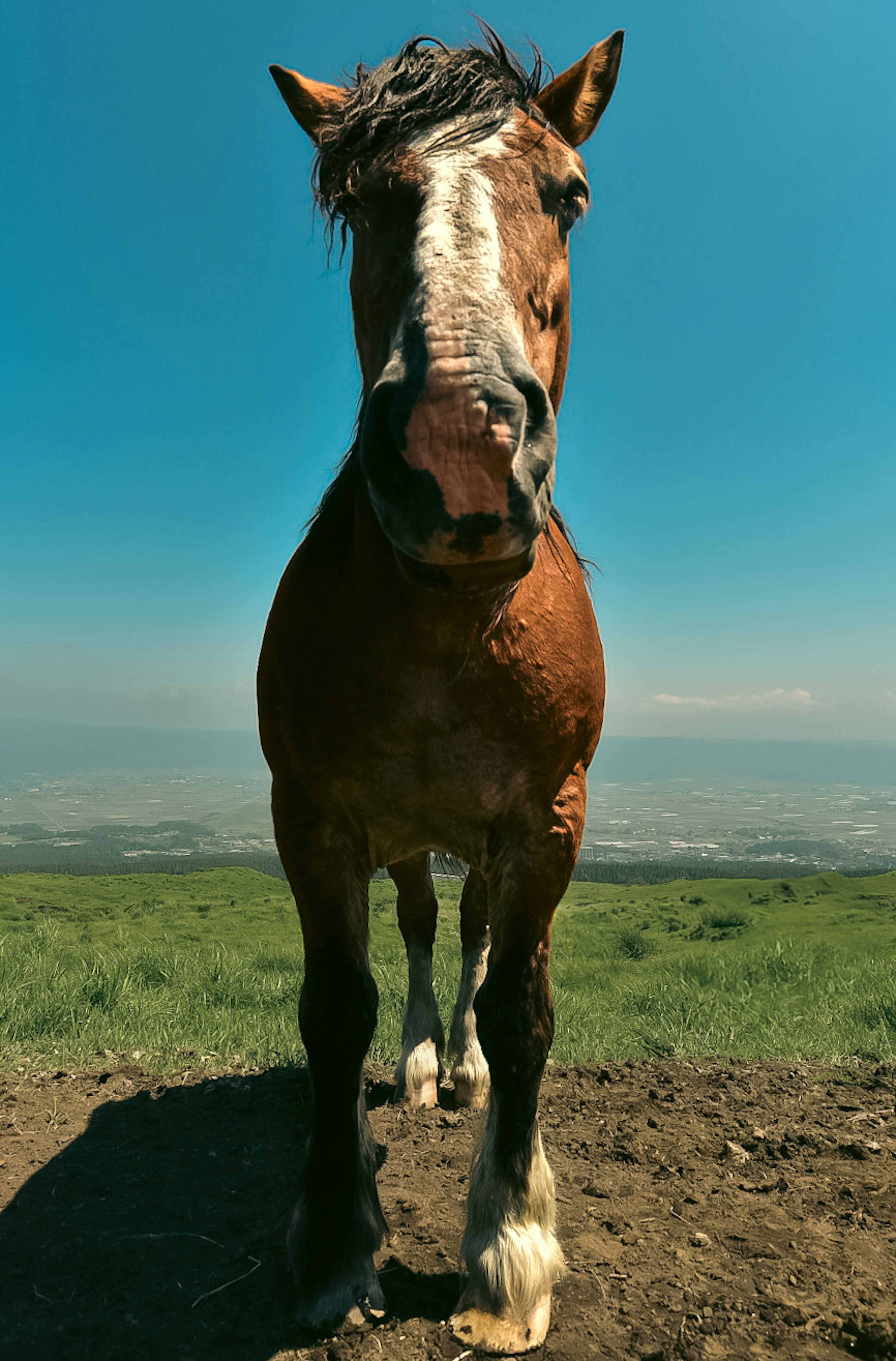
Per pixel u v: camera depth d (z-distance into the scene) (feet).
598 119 7.01
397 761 6.31
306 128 6.71
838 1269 6.93
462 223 4.80
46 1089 11.29
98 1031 14.66
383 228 5.36
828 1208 8.11
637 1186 8.65
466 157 5.32
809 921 35.19
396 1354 5.71
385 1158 9.29
